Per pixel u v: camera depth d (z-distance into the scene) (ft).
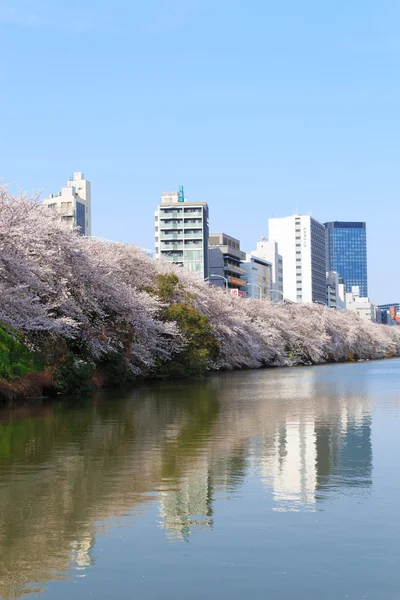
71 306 126.52
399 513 37.47
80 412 92.58
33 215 118.73
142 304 155.63
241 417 84.89
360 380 177.58
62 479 46.75
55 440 65.16
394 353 562.25
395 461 52.70
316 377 196.95
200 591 27.14
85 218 551.59
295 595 26.73
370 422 78.54
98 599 26.48
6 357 115.34
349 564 29.81
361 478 46.50
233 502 40.06
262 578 28.35
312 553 31.14
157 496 41.70
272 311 336.29
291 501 40.24
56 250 125.70
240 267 651.25
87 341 134.92
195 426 75.72
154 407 99.91
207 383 167.94
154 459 54.24
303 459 53.83
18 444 62.59
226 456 55.42
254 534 33.91
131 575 28.76
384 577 28.37
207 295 243.19
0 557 30.94
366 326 466.29
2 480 46.57
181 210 558.15
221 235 632.79
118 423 79.10
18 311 109.29
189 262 554.87
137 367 161.79
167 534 34.04
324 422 78.84
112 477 47.29
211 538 33.32
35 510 38.70
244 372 241.14
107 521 36.42
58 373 123.44
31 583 28.02
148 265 190.70
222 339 247.50
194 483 45.19
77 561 30.37
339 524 35.47
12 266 106.32
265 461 53.11
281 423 78.07
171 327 170.40
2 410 96.12
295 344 340.59
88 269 132.57
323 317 389.80
